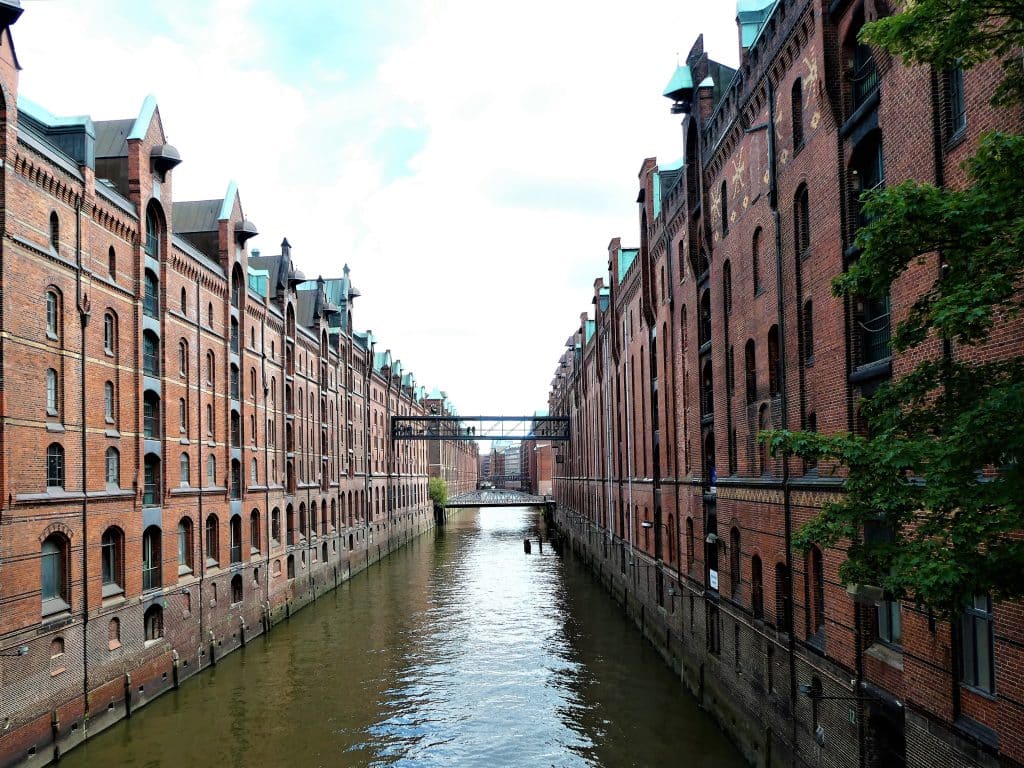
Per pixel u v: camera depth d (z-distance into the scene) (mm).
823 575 15352
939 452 6992
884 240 7008
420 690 26906
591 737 21891
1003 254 6312
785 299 17500
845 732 14109
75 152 22422
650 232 34125
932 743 11109
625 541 41781
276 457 40156
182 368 29141
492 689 26922
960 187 10367
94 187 22547
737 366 21234
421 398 105562
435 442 128375
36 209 19906
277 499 39500
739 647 20656
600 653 31828
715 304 23328
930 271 10992
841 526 7992
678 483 28016
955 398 7332
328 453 50531
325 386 50188
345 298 57938
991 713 9875
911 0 8570
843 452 8031
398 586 50531
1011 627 9234
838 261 14508
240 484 34312
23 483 19000
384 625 37812
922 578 6832
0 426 18188
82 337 21891
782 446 8602
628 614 39344
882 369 12664
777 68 17812
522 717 23875
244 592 33969
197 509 29453
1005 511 6539
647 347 34938
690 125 25516
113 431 23484
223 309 32969
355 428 59125
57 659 20016
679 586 27672
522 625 37625
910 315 7488
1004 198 6488
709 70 24938
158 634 26188
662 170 32656
